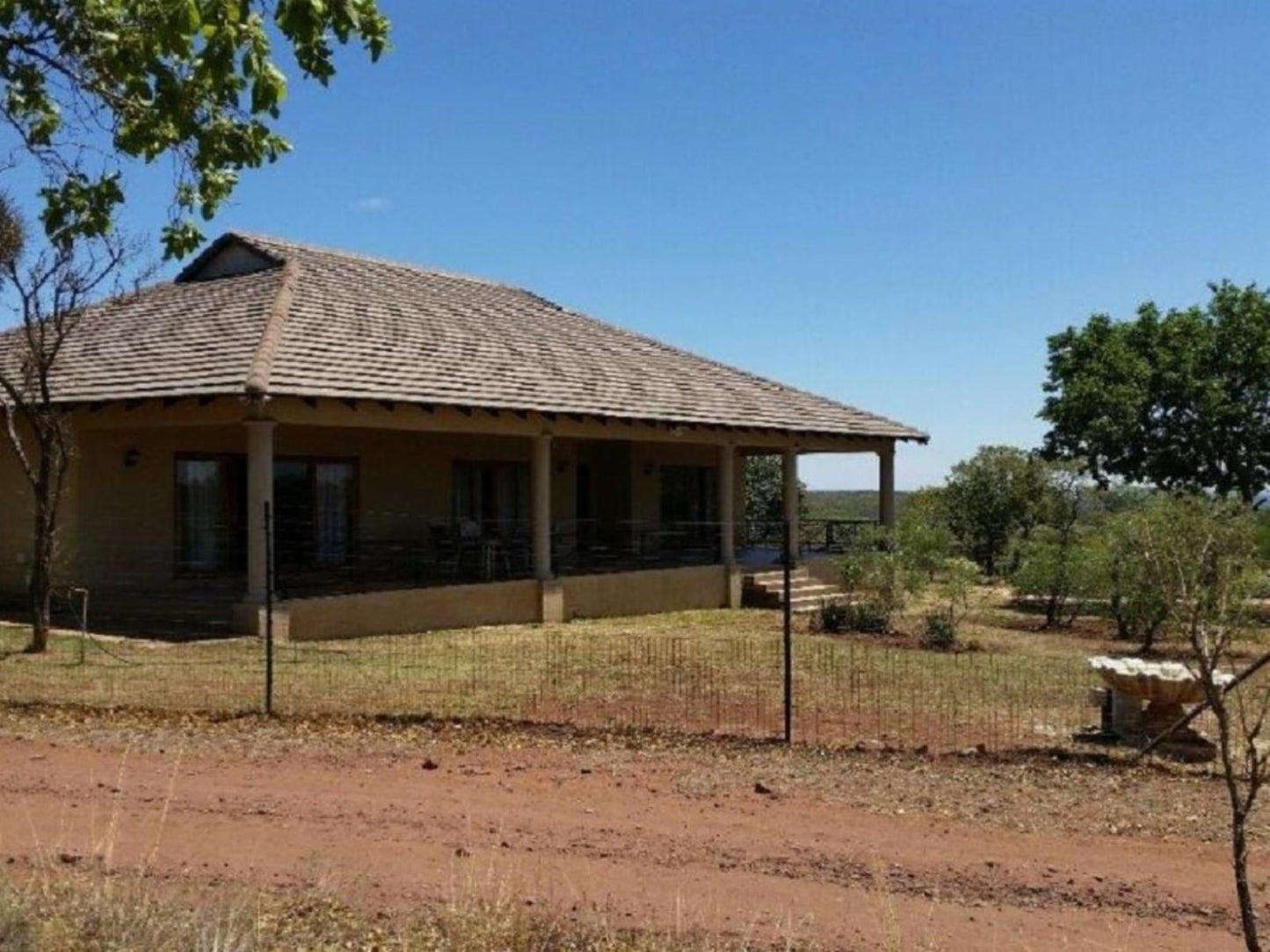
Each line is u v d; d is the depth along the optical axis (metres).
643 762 9.09
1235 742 10.05
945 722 11.20
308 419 17.58
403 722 10.45
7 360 20.95
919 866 6.76
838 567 24.06
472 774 8.66
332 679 12.98
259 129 6.93
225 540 21.02
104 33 6.32
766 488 41.75
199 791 8.02
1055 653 18.27
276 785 8.23
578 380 23.05
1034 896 6.33
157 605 18.69
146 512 19.94
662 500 29.83
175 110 6.46
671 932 5.66
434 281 26.39
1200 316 28.95
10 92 6.95
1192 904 6.26
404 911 5.85
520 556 24.28
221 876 6.28
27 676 12.74
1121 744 10.05
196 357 18.42
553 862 6.69
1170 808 8.08
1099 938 5.76
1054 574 21.91
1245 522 11.71
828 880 6.51
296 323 19.33
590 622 21.48
